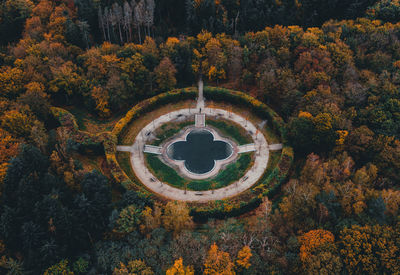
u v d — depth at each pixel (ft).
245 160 361.71
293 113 367.66
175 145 380.17
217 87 428.97
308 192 282.97
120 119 396.78
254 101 405.18
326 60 384.88
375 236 240.73
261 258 252.42
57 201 261.03
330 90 368.48
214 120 406.62
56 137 348.59
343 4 474.08
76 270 252.21
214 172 352.49
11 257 255.70
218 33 456.45
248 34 441.68
